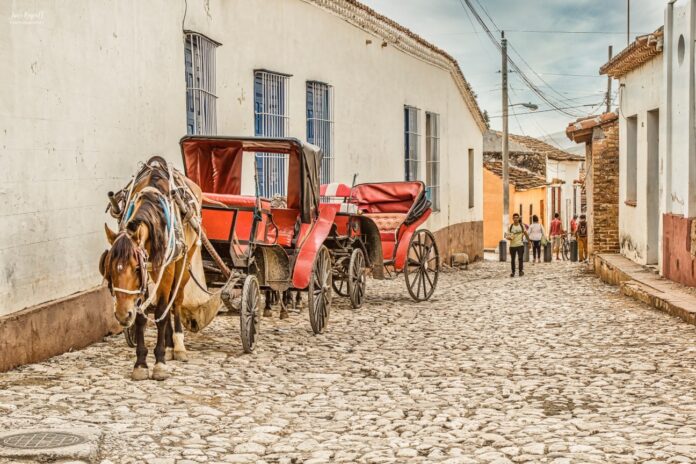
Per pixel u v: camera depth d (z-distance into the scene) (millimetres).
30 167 8789
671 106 16641
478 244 33750
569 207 56531
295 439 6488
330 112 18391
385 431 6762
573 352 10289
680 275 15930
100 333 10250
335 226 13008
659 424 6863
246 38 14836
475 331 12062
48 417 6648
